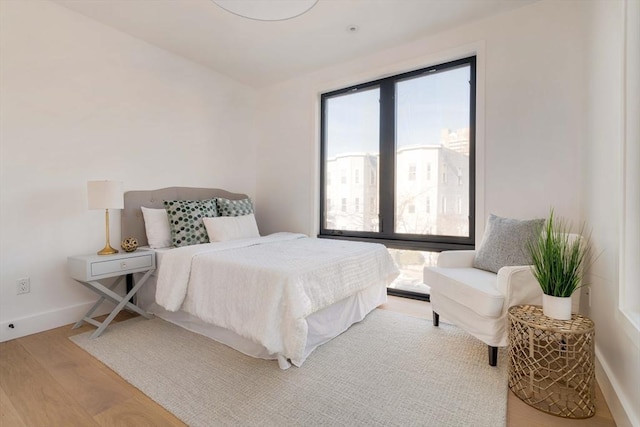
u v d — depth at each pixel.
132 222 2.93
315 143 3.80
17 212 2.32
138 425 1.37
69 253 2.57
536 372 1.52
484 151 2.72
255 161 4.33
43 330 2.40
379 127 3.43
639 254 1.33
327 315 2.19
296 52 3.30
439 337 2.24
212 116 3.74
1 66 2.24
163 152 3.25
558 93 2.41
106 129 2.80
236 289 1.96
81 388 1.64
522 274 1.80
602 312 1.70
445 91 3.05
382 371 1.79
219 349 2.06
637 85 1.33
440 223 3.08
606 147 1.72
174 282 2.26
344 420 1.40
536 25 2.50
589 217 2.04
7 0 2.26
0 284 2.24
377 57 3.32
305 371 1.79
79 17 2.62
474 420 1.39
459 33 2.85
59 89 2.52
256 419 1.40
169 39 3.04
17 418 1.41
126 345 2.12
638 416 1.22
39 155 2.42
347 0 2.46
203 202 3.17
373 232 3.48
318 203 3.85
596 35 1.95
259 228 4.30
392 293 3.35
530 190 2.52
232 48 3.22
